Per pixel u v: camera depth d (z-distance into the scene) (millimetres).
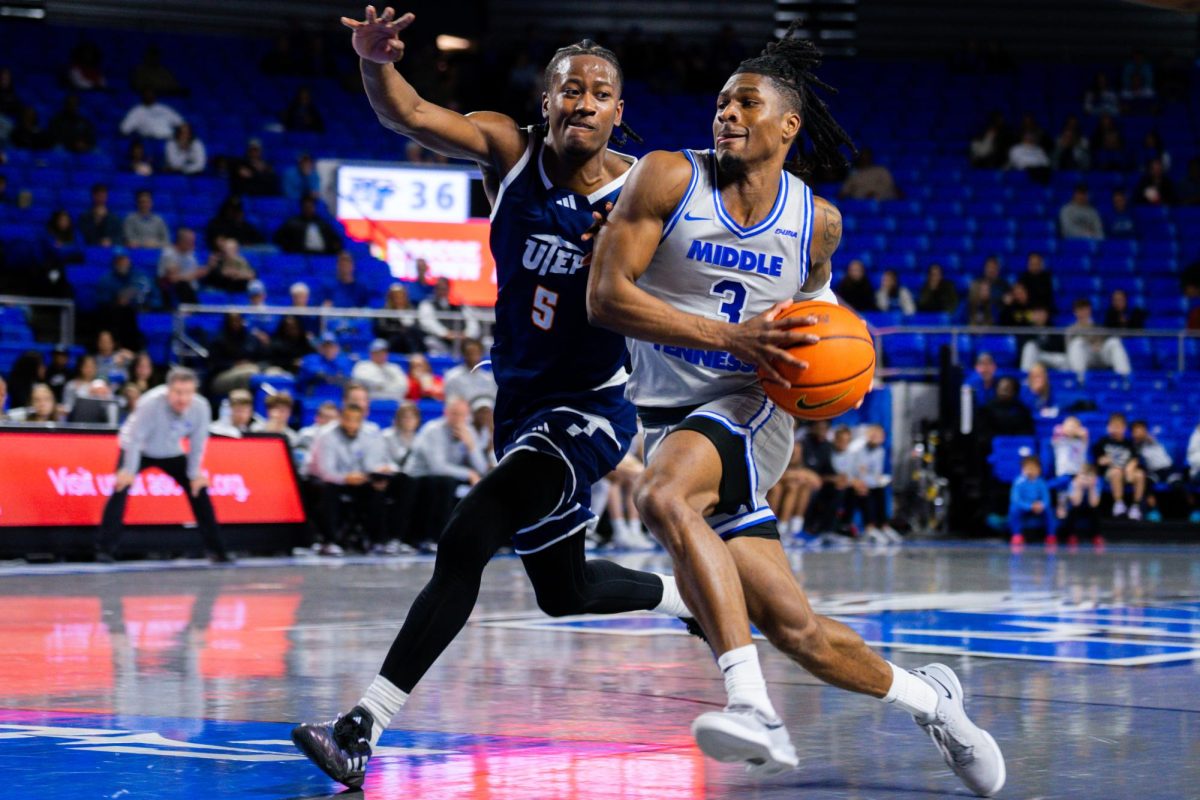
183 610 8516
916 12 27047
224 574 11547
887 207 22812
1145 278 22297
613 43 25844
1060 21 27156
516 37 26219
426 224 20281
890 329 19109
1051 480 17812
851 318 3949
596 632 7438
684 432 3869
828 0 26938
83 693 5301
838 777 3885
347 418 14281
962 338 20062
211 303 17984
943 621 8070
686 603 3641
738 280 3938
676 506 3643
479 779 3811
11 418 13531
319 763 3650
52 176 19797
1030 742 4402
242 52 24125
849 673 3768
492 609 8711
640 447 15703
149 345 17266
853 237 22234
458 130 4258
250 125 22188
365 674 5812
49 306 17375
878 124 24859
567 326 4355
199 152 20859
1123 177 24047
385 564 12898
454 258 20312
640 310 3740
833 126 4156
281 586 10336
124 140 21078
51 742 4316
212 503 13375
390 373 16750
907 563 13359
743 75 3891
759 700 3381
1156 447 18156
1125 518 17641
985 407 18469
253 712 4883
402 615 8273
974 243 22500
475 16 25812
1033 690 5508
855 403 3928
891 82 25719
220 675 5777
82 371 14680
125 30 24047
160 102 22156
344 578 11156
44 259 17750
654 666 6129
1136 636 7363
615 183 4375
